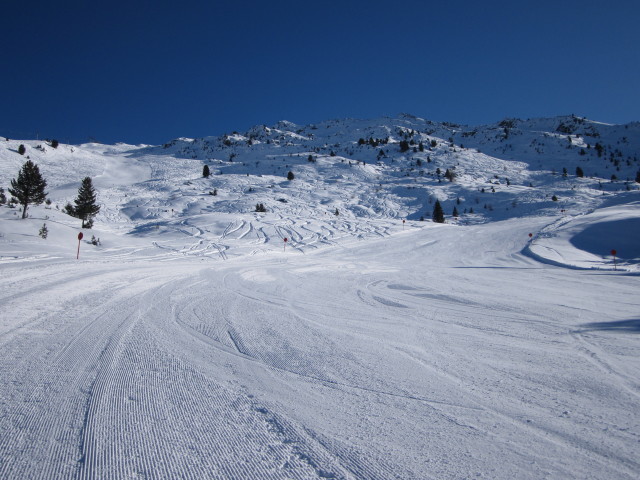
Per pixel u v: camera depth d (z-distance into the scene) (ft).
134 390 11.76
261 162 396.57
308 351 16.44
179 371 13.58
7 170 227.20
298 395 11.84
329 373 13.83
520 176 351.87
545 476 7.81
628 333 20.45
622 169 396.57
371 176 332.19
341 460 8.39
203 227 125.90
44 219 87.10
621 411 10.91
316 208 214.48
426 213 228.63
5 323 18.65
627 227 105.91
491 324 22.57
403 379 13.34
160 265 52.95
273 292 34.37
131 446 8.75
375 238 119.96
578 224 119.65
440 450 8.81
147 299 27.32
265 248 95.30
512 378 13.55
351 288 38.73
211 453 8.58
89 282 32.81
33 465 7.94
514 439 9.33
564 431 9.74
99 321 20.15
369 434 9.52
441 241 113.29
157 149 540.11
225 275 45.83
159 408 10.64
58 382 12.12
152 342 16.92
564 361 15.53
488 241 110.32
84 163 315.99
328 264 68.59
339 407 11.05
